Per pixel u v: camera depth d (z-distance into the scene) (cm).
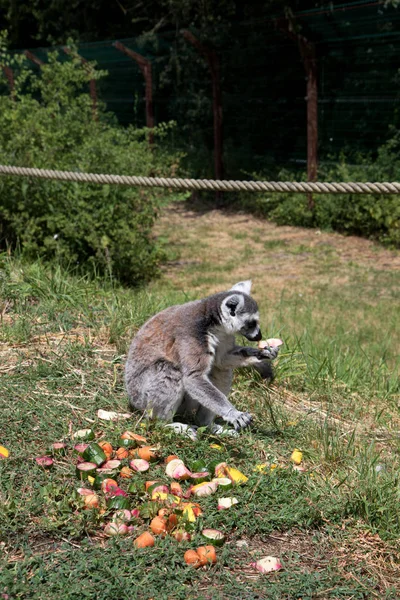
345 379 651
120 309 671
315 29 1620
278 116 1881
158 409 457
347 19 1587
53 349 565
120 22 2477
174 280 1212
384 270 1278
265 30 1886
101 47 2117
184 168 2038
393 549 361
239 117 1975
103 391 502
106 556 324
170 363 454
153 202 1164
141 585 309
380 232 1501
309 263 1342
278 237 1573
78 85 1361
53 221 1006
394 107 1680
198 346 445
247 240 1561
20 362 528
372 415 574
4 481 373
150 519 357
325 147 1778
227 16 2064
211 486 384
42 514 353
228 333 455
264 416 513
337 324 942
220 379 484
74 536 340
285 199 1711
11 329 587
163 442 432
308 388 609
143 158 1182
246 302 457
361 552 358
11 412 450
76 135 1183
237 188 537
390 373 700
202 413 484
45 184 1006
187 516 354
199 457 425
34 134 1079
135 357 468
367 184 465
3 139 1066
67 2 2450
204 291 1123
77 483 380
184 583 318
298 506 380
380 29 1634
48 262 949
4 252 828
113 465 395
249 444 448
